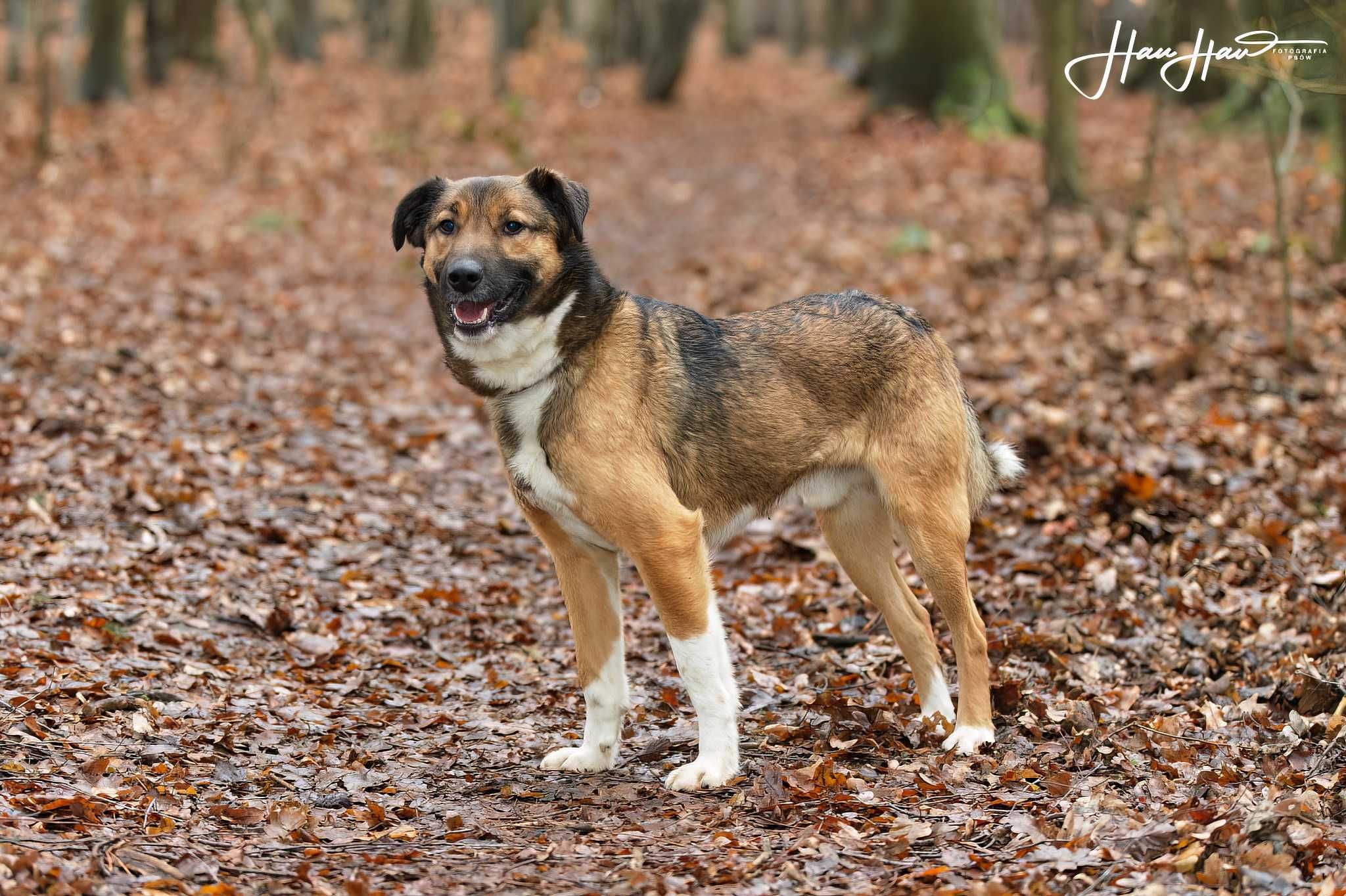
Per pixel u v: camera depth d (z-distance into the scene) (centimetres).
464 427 1346
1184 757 635
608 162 3150
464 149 3056
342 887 526
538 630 912
